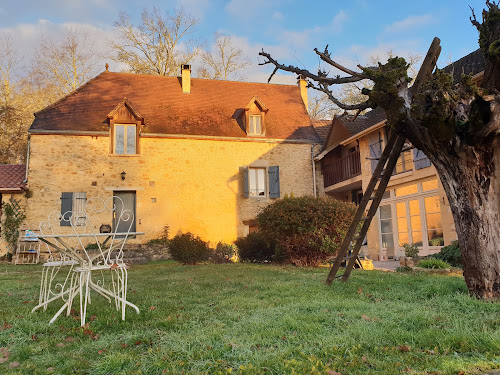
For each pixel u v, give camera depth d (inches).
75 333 132.0
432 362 96.9
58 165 595.5
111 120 623.2
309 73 209.8
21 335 128.8
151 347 115.5
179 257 480.7
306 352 107.9
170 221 626.5
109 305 178.9
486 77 173.3
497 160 167.8
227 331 129.8
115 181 613.3
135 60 1001.5
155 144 640.4
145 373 96.5
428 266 322.7
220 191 658.2
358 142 619.2
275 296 197.8
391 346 111.0
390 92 175.3
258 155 689.6
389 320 138.1
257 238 509.7
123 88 716.0
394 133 189.9
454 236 424.2
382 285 224.2
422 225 485.7
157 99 708.7
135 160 626.2
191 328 135.9
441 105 160.2
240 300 187.0
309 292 206.4
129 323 143.6
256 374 92.6
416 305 163.6
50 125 605.0
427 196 478.0
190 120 683.4
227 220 653.3
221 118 708.0
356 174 605.3
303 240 398.6
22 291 241.3
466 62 435.2
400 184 529.7
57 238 153.2
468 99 162.4
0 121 947.3
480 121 156.5
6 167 641.0
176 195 636.7
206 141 666.2
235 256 548.1
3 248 569.9
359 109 205.2
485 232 167.8
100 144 617.0
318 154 691.4
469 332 117.2
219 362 100.8
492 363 94.0
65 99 661.3
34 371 98.1
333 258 409.4
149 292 221.0
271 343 116.8
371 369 94.0
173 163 643.5
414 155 493.7
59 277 325.4
